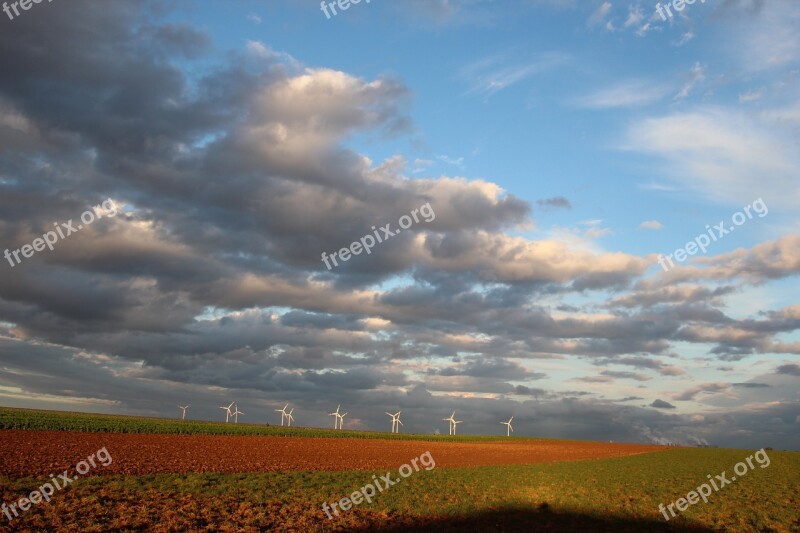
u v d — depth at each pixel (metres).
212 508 29.83
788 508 36.81
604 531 29.09
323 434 133.25
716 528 30.45
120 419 124.62
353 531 27.06
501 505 35.38
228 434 108.19
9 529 23.12
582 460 78.12
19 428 79.25
